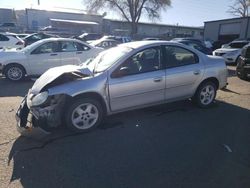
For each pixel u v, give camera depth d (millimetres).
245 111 6066
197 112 5914
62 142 4406
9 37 17250
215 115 5746
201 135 4703
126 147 4246
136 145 4312
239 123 5293
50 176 3459
